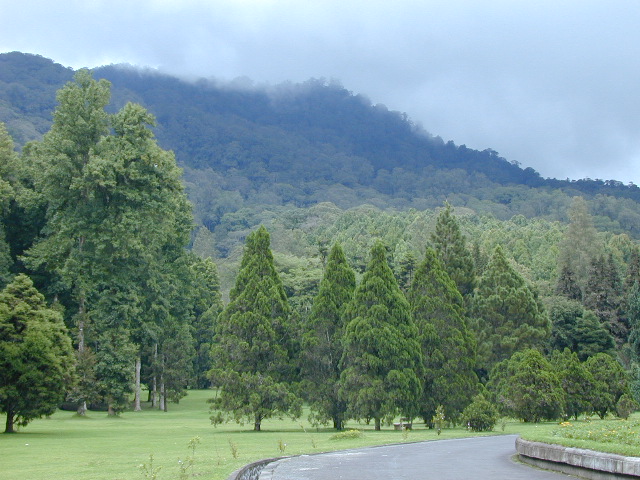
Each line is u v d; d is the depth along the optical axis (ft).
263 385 116.06
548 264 367.25
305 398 122.01
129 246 146.00
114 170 142.82
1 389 100.17
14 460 64.95
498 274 203.10
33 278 159.84
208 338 263.90
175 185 153.07
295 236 461.78
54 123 147.84
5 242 157.17
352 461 53.31
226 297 342.03
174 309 207.82
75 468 56.03
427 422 127.65
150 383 214.69
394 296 121.29
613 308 253.44
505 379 150.51
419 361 122.72
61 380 106.83
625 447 41.83
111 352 165.78
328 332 123.34
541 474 43.68
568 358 151.23
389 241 412.57
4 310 103.30
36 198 152.35
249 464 49.37
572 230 332.80
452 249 211.41
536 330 193.67
